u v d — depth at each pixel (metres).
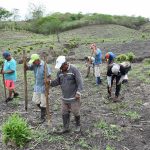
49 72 9.34
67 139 8.77
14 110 11.30
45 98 9.63
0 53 28.77
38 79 9.57
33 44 34.00
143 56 23.11
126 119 10.17
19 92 13.74
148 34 42.81
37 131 9.20
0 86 14.82
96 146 8.41
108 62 11.66
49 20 52.56
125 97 12.57
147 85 14.30
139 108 11.20
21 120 8.95
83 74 17.59
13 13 60.19
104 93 13.28
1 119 10.46
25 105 11.00
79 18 56.69
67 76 8.58
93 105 11.69
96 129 9.37
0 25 51.47
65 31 49.78
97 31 46.16
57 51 27.30
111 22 53.09
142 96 12.64
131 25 53.81
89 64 16.50
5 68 11.84
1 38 41.78
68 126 9.09
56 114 10.77
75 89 8.71
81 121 10.03
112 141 8.69
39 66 9.48
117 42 31.81
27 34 46.94
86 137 8.88
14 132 8.38
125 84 14.64
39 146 8.44
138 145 8.48
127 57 21.69
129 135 9.02
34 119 10.29
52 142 8.61
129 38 36.91
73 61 23.58
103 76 16.80
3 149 8.34
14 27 51.66
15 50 29.17
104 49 27.81
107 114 10.65
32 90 14.14
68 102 8.78
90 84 15.06
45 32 50.34
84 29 48.66
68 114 9.02
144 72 17.33
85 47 29.84
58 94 13.38
